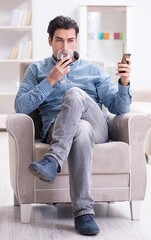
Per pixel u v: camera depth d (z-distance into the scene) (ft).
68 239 6.48
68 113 6.78
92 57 19.06
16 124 7.04
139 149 7.25
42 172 6.43
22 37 19.15
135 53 19.61
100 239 6.50
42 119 8.01
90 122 7.40
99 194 7.18
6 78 19.36
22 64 8.77
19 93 7.88
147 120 7.23
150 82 19.71
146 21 19.56
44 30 19.17
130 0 19.43
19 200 7.14
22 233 6.76
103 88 8.13
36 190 7.11
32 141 7.07
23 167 7.06
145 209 8.04
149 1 19.47
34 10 17.98
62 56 7.52
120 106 7.64
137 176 7.25
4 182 10.07
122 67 7.39
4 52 19.17
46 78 7.49
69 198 7.14
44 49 19.25
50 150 6.65
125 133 7.32
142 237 6.60
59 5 19.17
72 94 6.95
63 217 7.58
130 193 7.26
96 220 7.42
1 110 19.34
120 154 7.13
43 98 7.51
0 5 18.85
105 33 18.94
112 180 7.19
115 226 7.11
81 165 6.70
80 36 18.65
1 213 7.80
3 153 13.48
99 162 7.07
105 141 7.62
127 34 18.83
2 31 19.03
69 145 6.68
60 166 6.65
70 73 8.13
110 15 18.88
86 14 18.61
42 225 7.14
